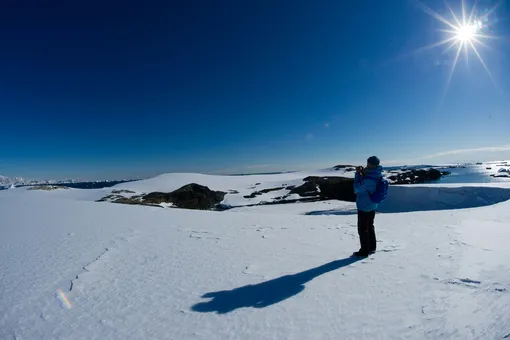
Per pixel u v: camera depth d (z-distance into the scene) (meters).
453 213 9.14
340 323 3.04
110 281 4.64
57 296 4.14
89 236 7.86
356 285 3.91
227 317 3.32
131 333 3.12
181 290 4.16
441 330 2.75
